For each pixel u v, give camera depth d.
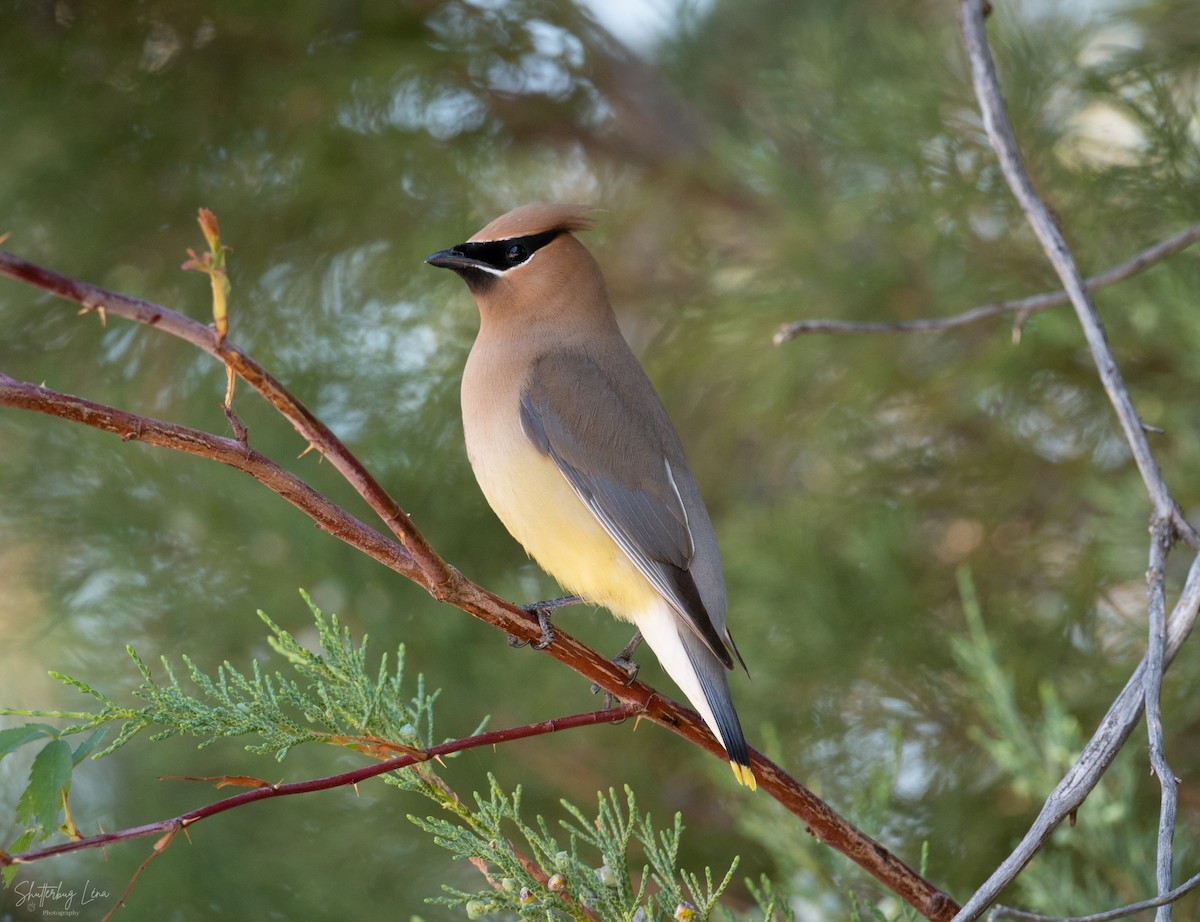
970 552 11.51
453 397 11.75
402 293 12.09
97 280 11.97
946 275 11.14
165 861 10.96
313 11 11.75
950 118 11.06
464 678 11.05
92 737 4.58
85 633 11.53
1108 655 10.41
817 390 12.04
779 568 11.23
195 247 12.00
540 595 11.52
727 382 12.61
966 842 10.23
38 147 11.76
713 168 13.38
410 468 11.52
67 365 11.91
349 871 10.96
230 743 11.20
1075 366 11.03
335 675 5.62
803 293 11.73
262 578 11.21
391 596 11.16
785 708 11.05
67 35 11.89
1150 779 9.68
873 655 10.92
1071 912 7.72
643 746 11.20
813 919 7.89
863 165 11.48
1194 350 10.02
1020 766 8.19
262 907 10.85
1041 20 11.10
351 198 12.09
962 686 10.79
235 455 5.01
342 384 11.88
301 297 12.20
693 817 11.20
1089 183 10.66
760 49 13.86
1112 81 10.94
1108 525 10.54
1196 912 8.71
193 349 11.88
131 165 11.99
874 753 10.85
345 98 11.88
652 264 13.88
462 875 10.98
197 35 12.08
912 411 12.09
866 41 12.35
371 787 11.09
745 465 13.04
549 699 11.09
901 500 11.61
